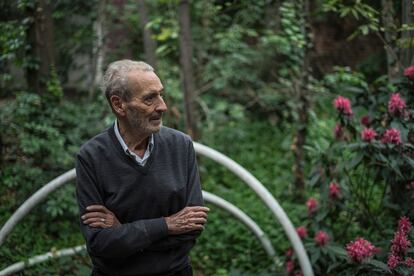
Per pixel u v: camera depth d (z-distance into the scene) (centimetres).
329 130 488
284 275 331
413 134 312
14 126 421
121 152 217
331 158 331
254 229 354
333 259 294
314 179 335
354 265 273
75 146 435
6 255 341
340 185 337
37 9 416
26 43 421
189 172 232
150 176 216
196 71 648
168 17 618
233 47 629
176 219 216
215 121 640
